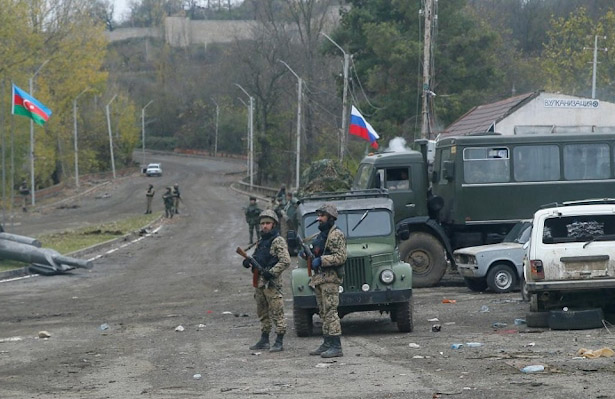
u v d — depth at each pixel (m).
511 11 120.31
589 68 83.94
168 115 190.62
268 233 15.34
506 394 10.39
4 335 18.92
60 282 30.11
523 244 24.55
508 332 16.66
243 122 169.75
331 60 105.19
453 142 27.31
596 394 10.16
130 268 34.75
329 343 14.45
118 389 12.22
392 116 70.31
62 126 102.94
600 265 16.33
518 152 27.05
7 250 32.75
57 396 11.81
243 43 112.75
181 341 17.33
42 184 112.69
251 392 11.44
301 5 105.25
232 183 117.88
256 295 15.55
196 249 42.69
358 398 10.63
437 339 16.19
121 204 85.69
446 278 29.30
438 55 68.75
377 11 74.12
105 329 19.52
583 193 26.98
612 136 27.08
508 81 95.62
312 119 102.81
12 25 74.19
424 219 26.78
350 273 17.11
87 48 102.62
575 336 15.61
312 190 33.22
